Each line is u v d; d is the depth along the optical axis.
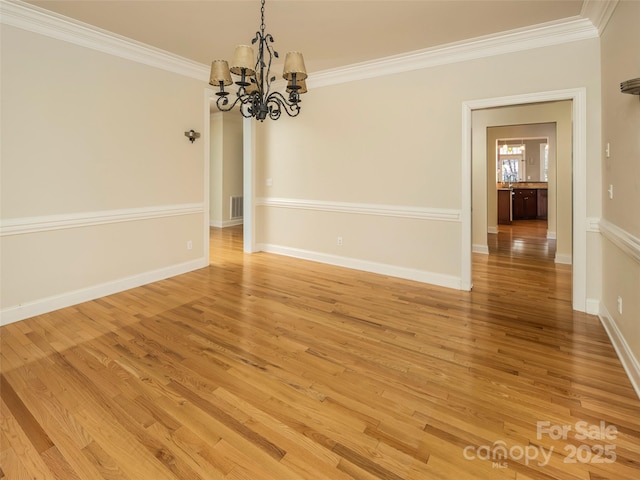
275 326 2.97
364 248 4.71
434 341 2.71
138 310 3.31
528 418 1.83
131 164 3.86
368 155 4.54
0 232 2.92
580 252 3.27
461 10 2.98
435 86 3.96
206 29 3.36
